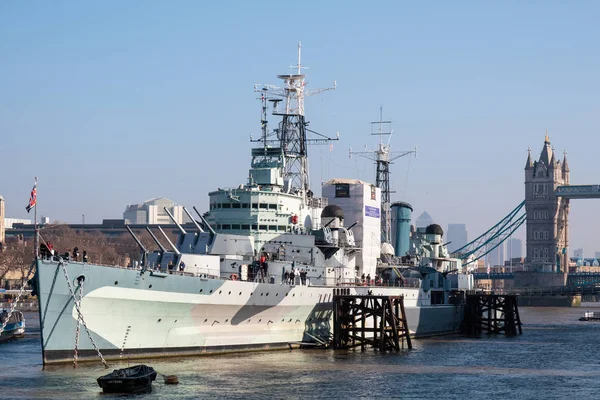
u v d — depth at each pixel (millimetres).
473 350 95562
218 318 76812
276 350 84375
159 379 65875
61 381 62781
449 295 123125
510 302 127688
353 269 99312
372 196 107250
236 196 88312
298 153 100562
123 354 70188
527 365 82812
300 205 93312
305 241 89875
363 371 73750
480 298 128000
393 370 75250
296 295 83688
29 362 77625
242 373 69875
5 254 196875
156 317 71312
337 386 66312
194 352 75938
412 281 110875
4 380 64188
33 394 59312
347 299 88812
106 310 67875
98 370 66312
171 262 74812
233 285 76125
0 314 106438
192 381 65688
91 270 66125
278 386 65250
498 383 70812
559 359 88750
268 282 82125
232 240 84625
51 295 64750
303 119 101312
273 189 90750
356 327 90938
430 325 112438
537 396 65500
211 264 78250
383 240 133250
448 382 70438
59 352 66375
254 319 80750
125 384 60094
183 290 72125
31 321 138125
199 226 85375
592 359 88938
